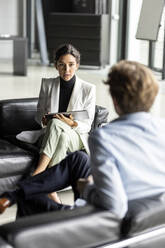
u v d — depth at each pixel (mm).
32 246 1900
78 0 12672
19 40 10852
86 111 4188
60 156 4043
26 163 4074
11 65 12914
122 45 12078
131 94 2121
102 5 12352
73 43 12375
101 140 2125
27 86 9617
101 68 12438
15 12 14227
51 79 4453
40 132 4410
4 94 8750
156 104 8172
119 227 2098
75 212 2061
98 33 12031
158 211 2154
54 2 13742
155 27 7695
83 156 2832
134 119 2174
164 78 10641
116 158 2119
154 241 2162
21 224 1932
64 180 2805
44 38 13070
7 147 4195
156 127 2219
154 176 2223
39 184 2730
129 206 2168
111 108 7867
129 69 2137
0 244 1834
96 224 2035
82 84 4375
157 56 11438
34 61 13555
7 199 2578
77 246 2010
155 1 7730
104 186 2074
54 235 1940
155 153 2209
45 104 4414
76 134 4152
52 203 2629
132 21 11805
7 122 4637
